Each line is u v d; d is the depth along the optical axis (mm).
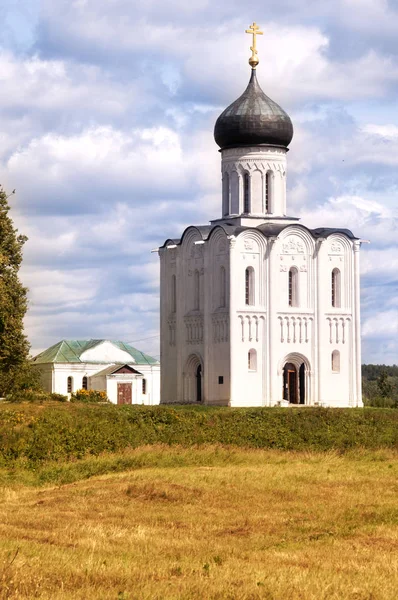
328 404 103062
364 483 50719
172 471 54406
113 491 47000
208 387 102438
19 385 93000
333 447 69312
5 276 85375
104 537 35438
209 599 26469
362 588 27906
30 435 63406
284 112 104000
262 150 103625
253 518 40500
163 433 70250
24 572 28406
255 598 26719
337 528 38594
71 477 54562
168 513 41531
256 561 31734
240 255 100250
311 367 102562
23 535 35469
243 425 75062
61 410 79000
